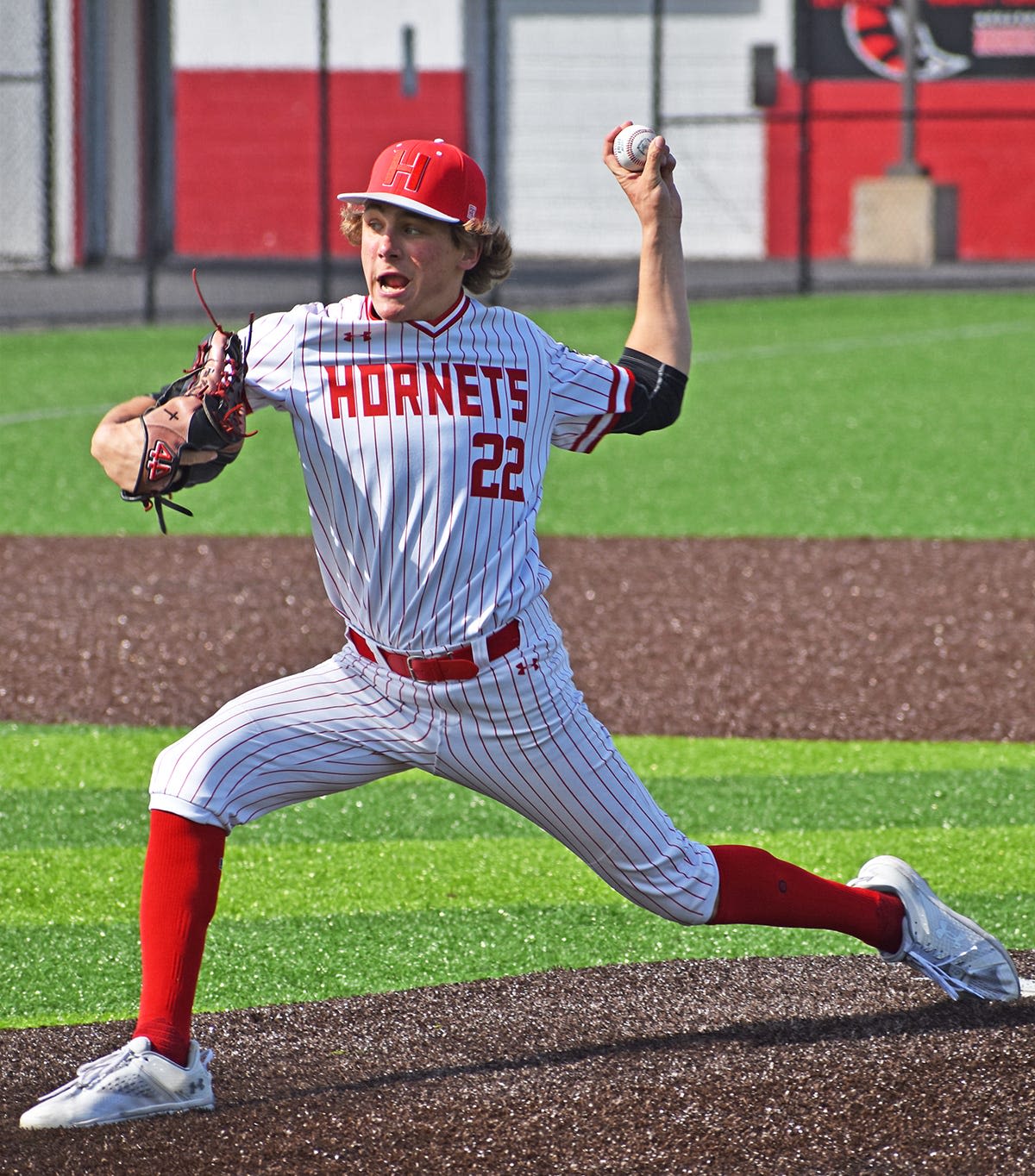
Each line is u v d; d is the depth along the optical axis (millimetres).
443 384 11773
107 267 97562
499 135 109188
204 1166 11680
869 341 66500
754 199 106875
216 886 12406
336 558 12188
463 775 12602
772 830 19359
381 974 15531
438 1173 11617
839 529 35344
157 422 11227
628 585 30438
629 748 22172
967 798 20391
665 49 106312
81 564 31844
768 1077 13047
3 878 17922
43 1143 11961
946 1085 12891
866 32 103438
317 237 106625
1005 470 41656
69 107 97062
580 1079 13062
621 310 73500
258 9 104938
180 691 24422
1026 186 102688
